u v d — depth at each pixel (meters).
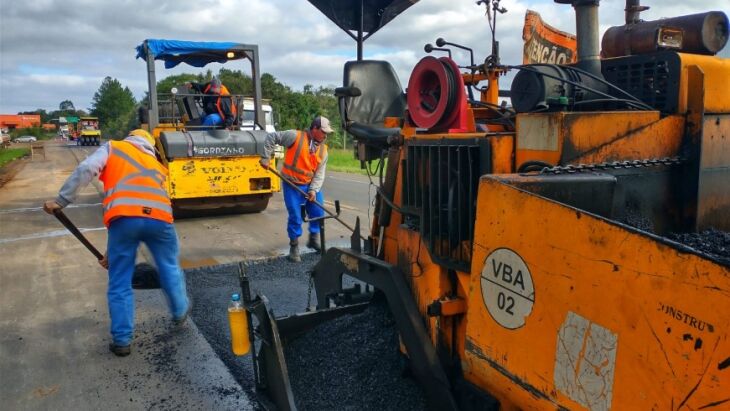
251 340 3.13
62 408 3.29
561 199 1.93
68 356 3.96
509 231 1.87
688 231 2.38
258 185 9.00
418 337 2.56
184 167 8.40
